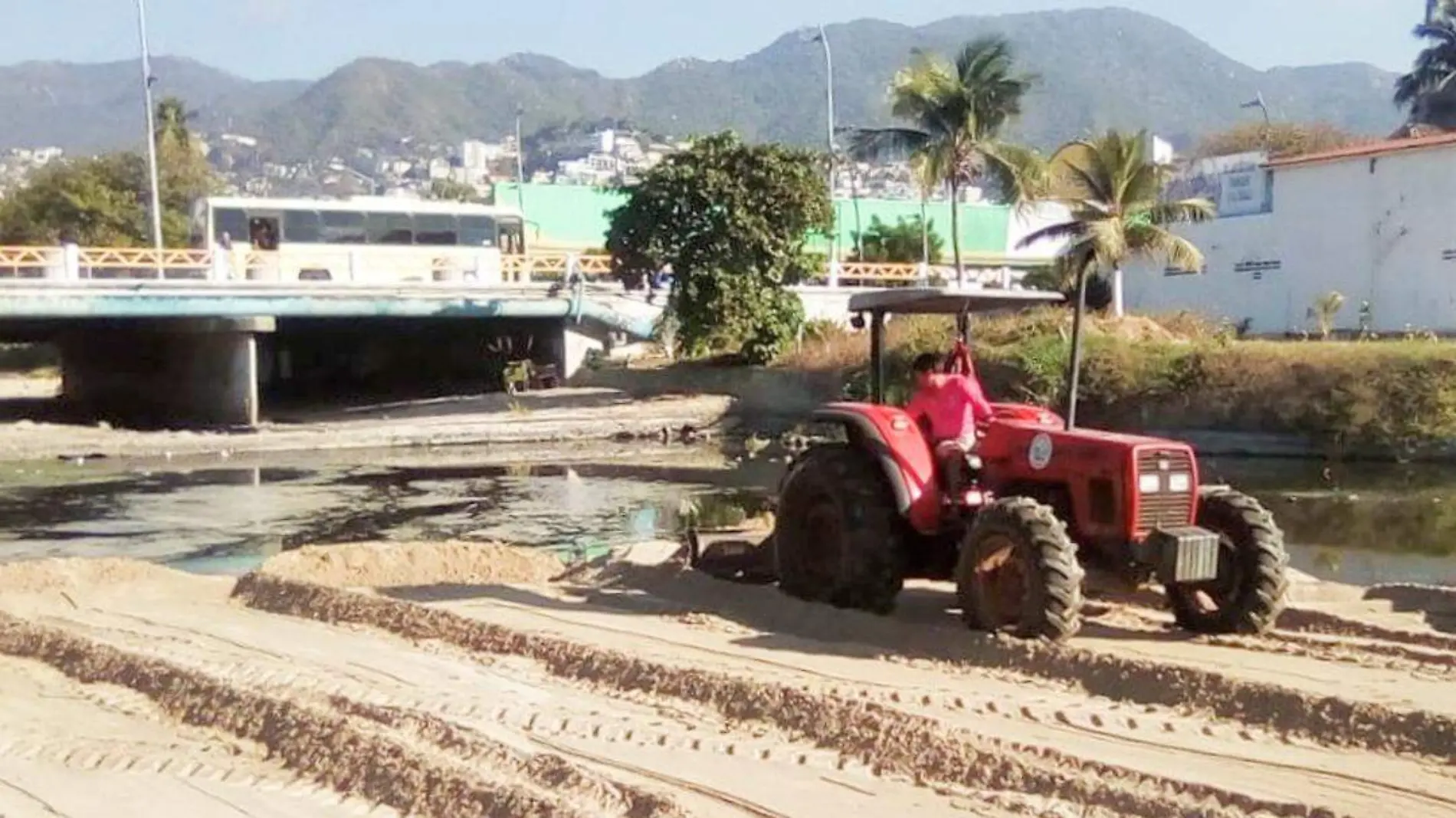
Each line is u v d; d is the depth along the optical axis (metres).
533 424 35.12
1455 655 8.85
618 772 6.99
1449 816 6.08
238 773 7.26
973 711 7.83
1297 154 38.62
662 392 39.00
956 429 10.16
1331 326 35.44
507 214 45.06
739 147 37.16
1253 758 6.93
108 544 19.03
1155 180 31.84
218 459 31.44
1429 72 57.47
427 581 13.05
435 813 6.55
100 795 6.97
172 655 9.69
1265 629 9.41
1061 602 8.88
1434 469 24.92
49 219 62.81
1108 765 6.72
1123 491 9.08
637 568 12.44
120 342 42.47
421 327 44.34
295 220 42.28
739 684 8.16
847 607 10.34
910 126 39.69
